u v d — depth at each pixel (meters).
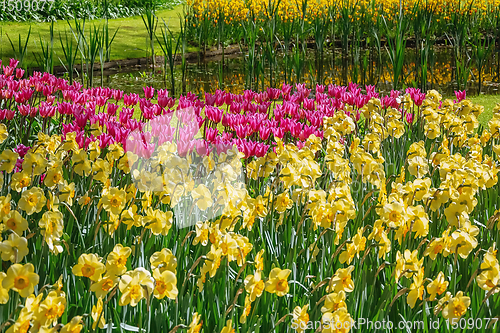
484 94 9.12
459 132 4.12
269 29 10.20
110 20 16.34
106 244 2.34
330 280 1.93
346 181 3.00
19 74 5.71
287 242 2.65
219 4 13.82
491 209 3.19
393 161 4.02
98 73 10.80
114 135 3.40
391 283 2.30
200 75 10.91
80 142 3.30
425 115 4.46
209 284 2.10
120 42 13.14
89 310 2.00
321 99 5.08
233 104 4.73
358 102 4.95
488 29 15.09
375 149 3.71
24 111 4.39
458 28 11.44
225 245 1.98
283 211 2.71
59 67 10.35
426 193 2.53
